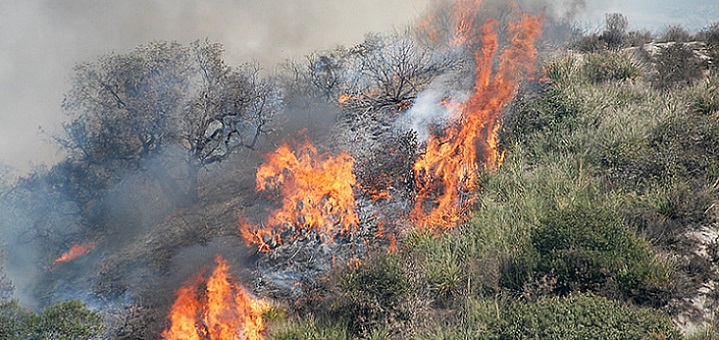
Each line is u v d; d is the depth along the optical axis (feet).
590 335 89.56
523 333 92.89
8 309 107.04
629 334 89.40
